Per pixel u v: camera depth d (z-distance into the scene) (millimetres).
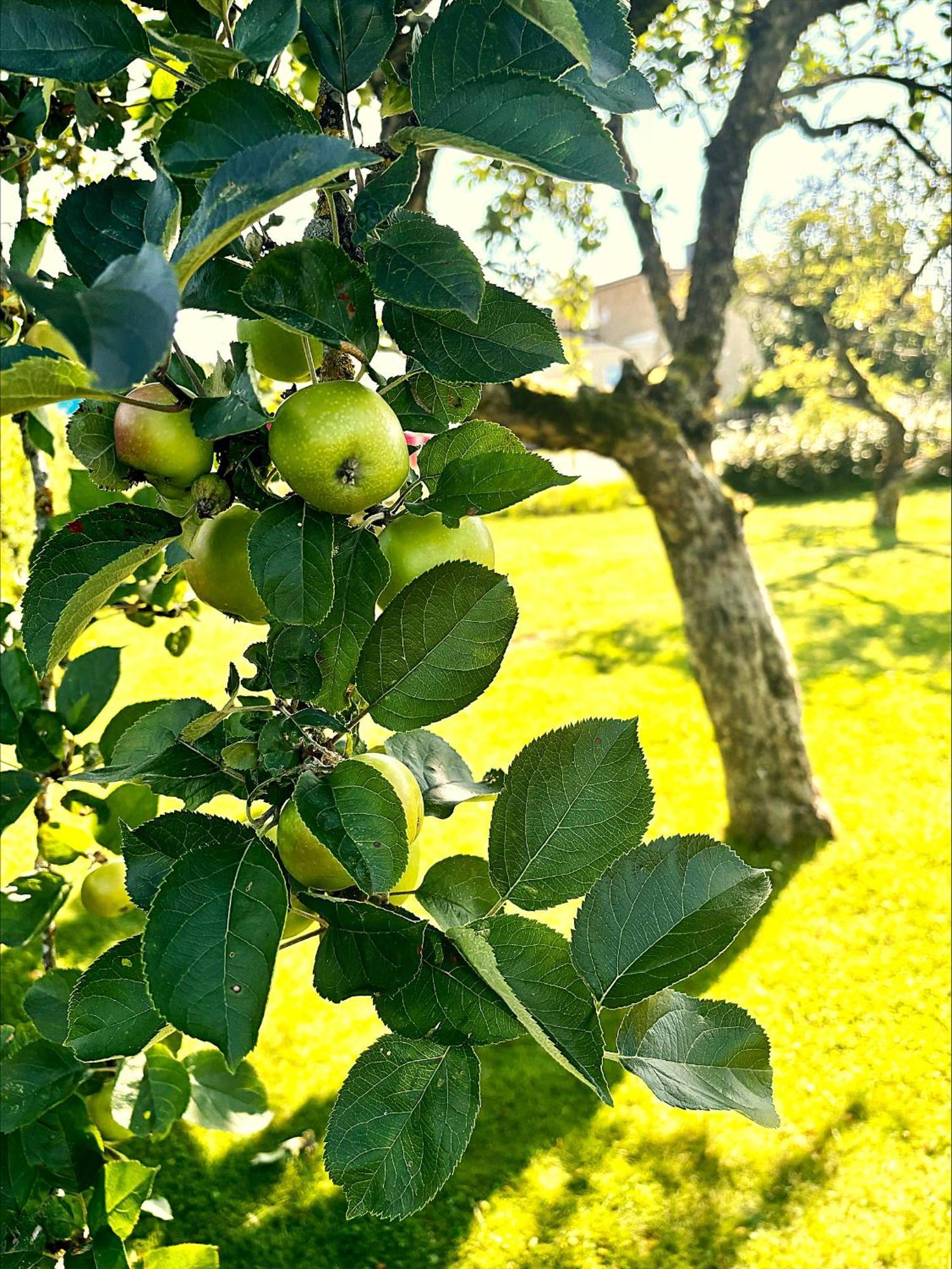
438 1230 3689
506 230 6223
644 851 842
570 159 708
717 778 7527
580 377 7484
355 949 766
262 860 752
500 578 873
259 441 828
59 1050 1635
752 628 6469
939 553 14656
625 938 825
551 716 8969
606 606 12922
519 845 857
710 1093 787
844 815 6766
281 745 817
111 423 848
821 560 15000
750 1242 3625
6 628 1902
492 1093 4363
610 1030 4504
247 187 576
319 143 571
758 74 6273
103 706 1771
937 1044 4574
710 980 5148
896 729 8180
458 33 741
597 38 754
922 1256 3521
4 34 738
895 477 16891
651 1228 3701
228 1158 3967
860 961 5211
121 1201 1604
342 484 788
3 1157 1614
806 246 12617
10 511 4082
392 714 889
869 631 10922
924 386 18000
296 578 799
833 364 16125
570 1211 3773
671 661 10289
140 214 833
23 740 1726
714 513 6414
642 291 28656
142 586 2260
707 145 6609
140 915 1686
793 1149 4031
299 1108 4250
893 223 10867
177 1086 1646
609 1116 4223
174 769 871
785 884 6023
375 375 841
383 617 873
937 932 5402
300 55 1611
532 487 861
